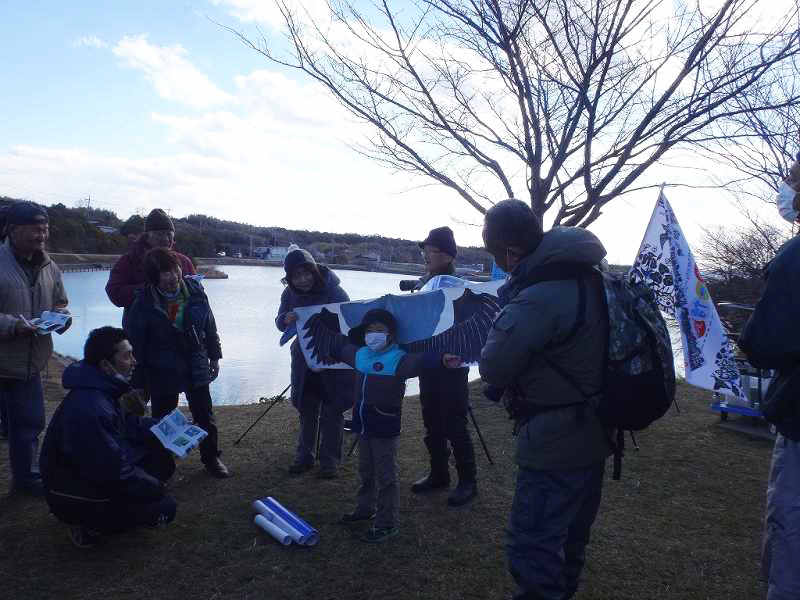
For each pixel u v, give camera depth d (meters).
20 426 4.20
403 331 4.39
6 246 4.19
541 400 2.43
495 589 3.16
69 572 3.29
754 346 2.25
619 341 2.31
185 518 3.96
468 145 6.43
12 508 4.05
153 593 3.11
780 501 2.28
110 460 3.37
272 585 3.18
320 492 4.40
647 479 4.78
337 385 4.64
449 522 3.94
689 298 4.34
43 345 4.24
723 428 6.20
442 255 4.62
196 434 3.89
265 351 13.29
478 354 4.22
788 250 2.21
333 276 4.99
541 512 2.44
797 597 2.17
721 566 3.45
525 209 2.55
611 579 3.29
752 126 5.43
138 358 4.35
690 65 5.42
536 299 2.35
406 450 5.47
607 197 6.20
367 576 3.28
